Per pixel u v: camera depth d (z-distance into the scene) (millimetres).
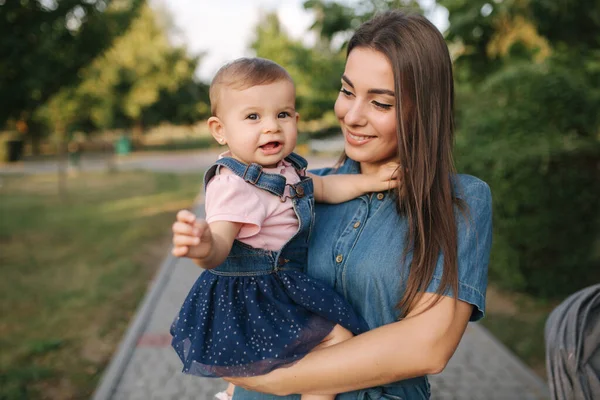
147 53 31234
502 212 5445
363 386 1364
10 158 27484
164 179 18844
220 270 1540
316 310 1463
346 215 1612
